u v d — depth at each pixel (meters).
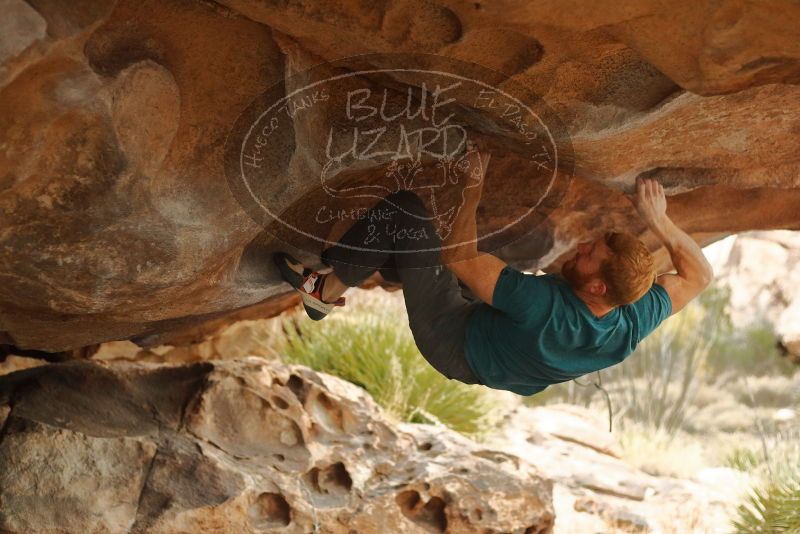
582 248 3.58
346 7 2.64
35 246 2.94
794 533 6.57
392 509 4.98
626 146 3.49
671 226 3.81
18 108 2.52
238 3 2.64
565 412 9.35
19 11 2.30
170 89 2.83
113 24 2.67
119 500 4.34
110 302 3.31
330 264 3.71
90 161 2.78
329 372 7.73
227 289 3.67
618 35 2.60
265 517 4.66
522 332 3.58
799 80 2.62
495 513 5.18
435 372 7.78
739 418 10.55
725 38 2.44
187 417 4.79
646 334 3.72
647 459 8.80
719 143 3.58
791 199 4.39
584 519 6.41
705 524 7.08
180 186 3.06
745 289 13.62
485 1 2.47
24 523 4.13
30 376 4.72
